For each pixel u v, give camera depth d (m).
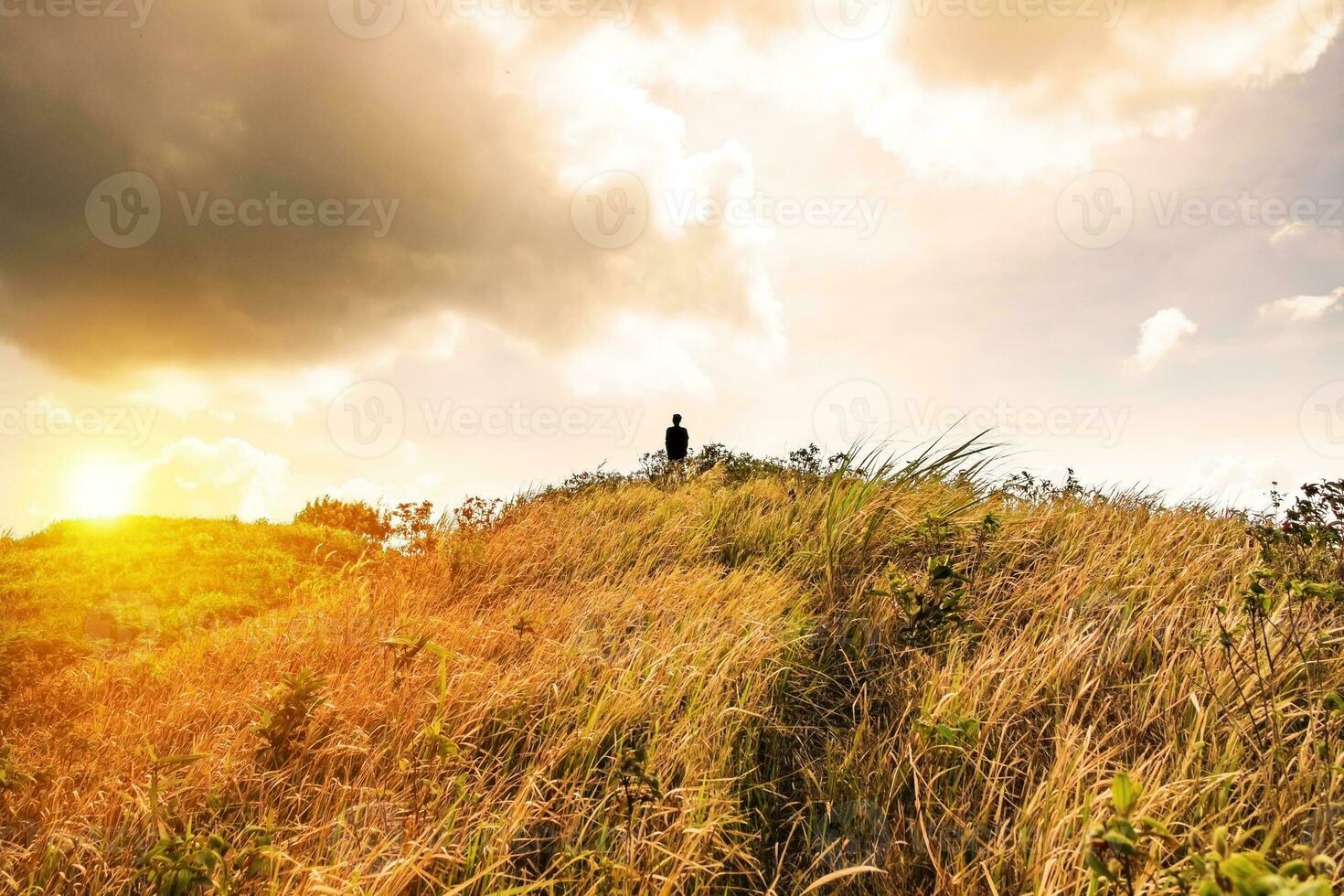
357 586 5.49
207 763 2.74
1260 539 3.72
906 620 3.78
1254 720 2.54
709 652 3.51
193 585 7.21
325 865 2.18
